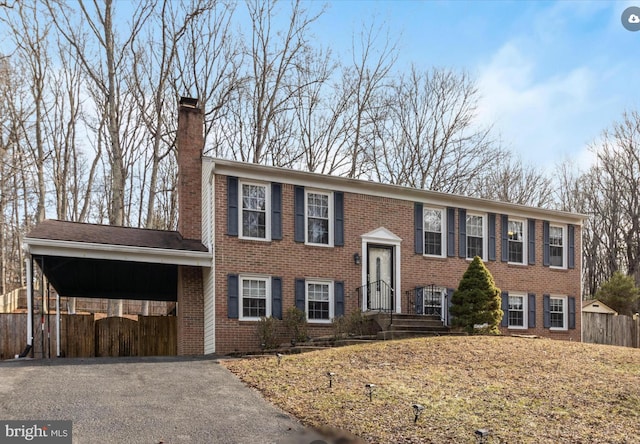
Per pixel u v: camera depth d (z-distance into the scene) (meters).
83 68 28.81
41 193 28.47
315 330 17.08
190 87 28.39
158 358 13.58
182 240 17.45
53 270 16.38
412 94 33.16
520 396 9.17
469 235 20.50
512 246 21.44
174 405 8.40
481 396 9.12
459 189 33.25
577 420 7.95
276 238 16.88
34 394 8.71
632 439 7.20
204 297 16.78
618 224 38.97
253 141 29.55
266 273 16.59
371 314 17.44
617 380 10.37
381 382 9.93
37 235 14.59
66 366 11.62
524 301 21.22
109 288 19.89
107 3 24.36
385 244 18.69
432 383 9.93
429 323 17.73
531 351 13.02
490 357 12.20
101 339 18.48
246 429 7.38
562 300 22.31
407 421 7.79
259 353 14.76
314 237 17.61
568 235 22.81
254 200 16.84
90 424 7.29
